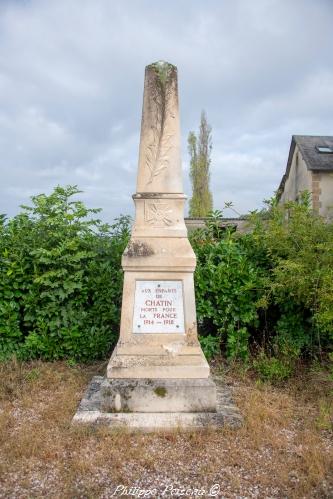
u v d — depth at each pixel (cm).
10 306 632
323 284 542
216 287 627
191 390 449
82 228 673
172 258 488
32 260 645
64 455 384
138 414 443
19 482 348
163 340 477
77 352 635
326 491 339
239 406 481
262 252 673
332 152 2233
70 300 645
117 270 650
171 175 498
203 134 3850
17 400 505
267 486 345
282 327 634
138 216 500
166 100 501
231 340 617
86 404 470
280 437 419
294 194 2442
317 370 573
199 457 383
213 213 712
